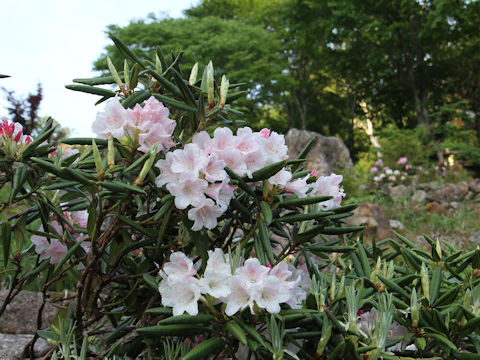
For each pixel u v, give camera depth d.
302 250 1.62
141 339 1.62
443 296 1.45
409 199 11.81
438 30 19.89
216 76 1.65
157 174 1.47
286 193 1.58
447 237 8.01
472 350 1.50
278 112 28.59
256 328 1.42
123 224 1.54
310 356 1.37
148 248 1.66
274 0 24.53
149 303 1.59
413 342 1.53
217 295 1.23
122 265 1.79
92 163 1.61
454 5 18.52
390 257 1.91
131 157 1.44
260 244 1.48
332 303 1.46
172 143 1.46
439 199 11.59
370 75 23.97
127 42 19.11
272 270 1.31
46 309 3.23
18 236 1.73
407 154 16.55
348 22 21.48
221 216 1.57
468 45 21.06
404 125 24.66
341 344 1.29
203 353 1.25
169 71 1.61
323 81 27.50
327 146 12.06
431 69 21.53
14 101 7.76
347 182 10.99
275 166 1.38
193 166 1.34
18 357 2.25
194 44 19.58
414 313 1.44
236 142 1.41
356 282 1.69
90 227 1.51
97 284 1.66
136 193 1.42
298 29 23.16
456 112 17.89
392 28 19.39
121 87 1.58
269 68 20.52
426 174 15.04
